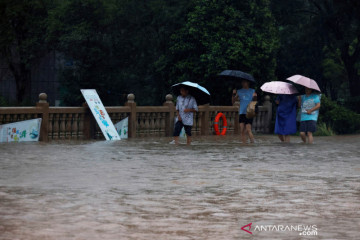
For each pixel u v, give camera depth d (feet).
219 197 27.40
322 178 34.99
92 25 126.31
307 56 145.38
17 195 27.37
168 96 88.84
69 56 131.23
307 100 69.41
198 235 19.15
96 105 78.13
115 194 27.96
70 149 55.67
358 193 28.99
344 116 108.88
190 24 114.62
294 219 22.09
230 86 112.78
